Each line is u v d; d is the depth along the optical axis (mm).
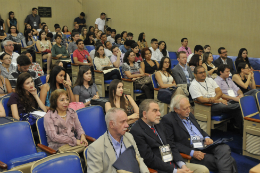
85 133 2682
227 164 2480
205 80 3934
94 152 1934
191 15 7770
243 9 6684
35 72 3934
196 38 7750
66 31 10875
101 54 5809
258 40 6512
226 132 4172
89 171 1903
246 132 3277
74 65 6148
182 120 2732
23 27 10617
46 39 7660
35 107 3045
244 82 4629
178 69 4652
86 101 3553
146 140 2316
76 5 11844
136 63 5332
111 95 3096
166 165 2254
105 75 5520
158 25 8727
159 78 4500
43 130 2465
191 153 2551
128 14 9734
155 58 6926
